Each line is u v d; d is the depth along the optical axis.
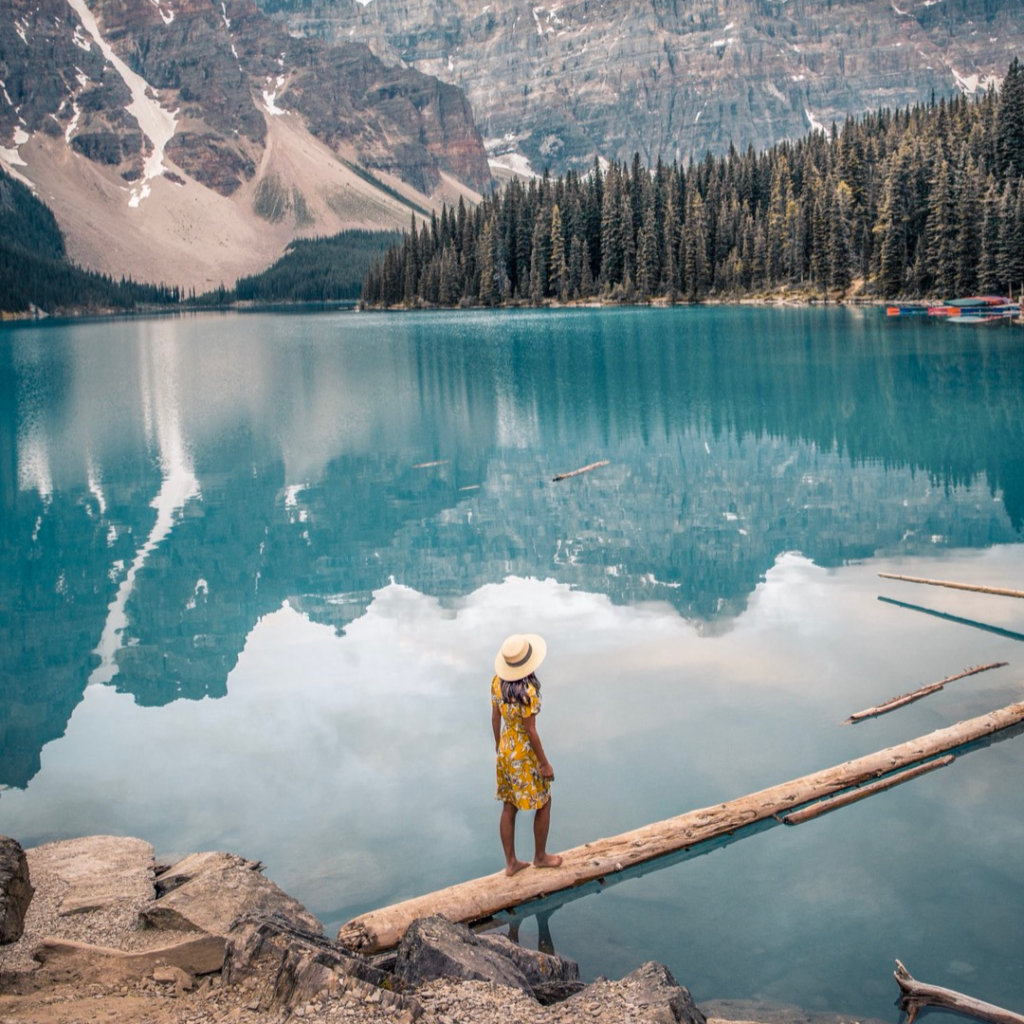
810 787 9.45
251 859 8.75
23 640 15.73
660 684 12.42
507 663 8.20
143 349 103.00
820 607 15.41
